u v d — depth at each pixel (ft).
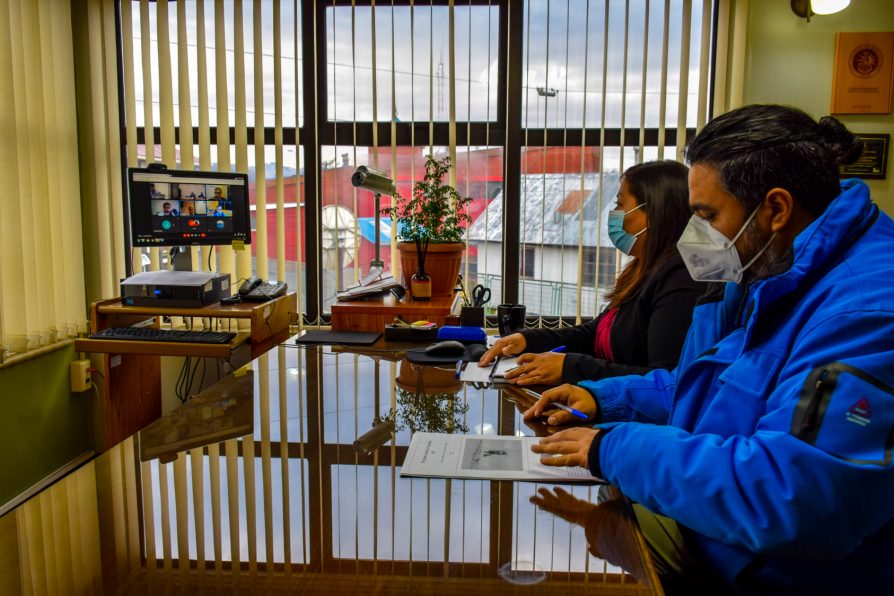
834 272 2.52
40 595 2.06
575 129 10.11
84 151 10.29
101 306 8.53
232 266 10.50
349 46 10.05
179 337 8.24
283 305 9.42
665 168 5.23
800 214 2.70
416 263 7.85
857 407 2.11
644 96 9.95
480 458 3.18
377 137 10.24
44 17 9.33
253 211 10.40
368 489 2.86
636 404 3.72
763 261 2.85
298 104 10.15
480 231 10.39
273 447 3.36
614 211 5.68
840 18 9.88
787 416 2.30
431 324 6.56
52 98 9.53
